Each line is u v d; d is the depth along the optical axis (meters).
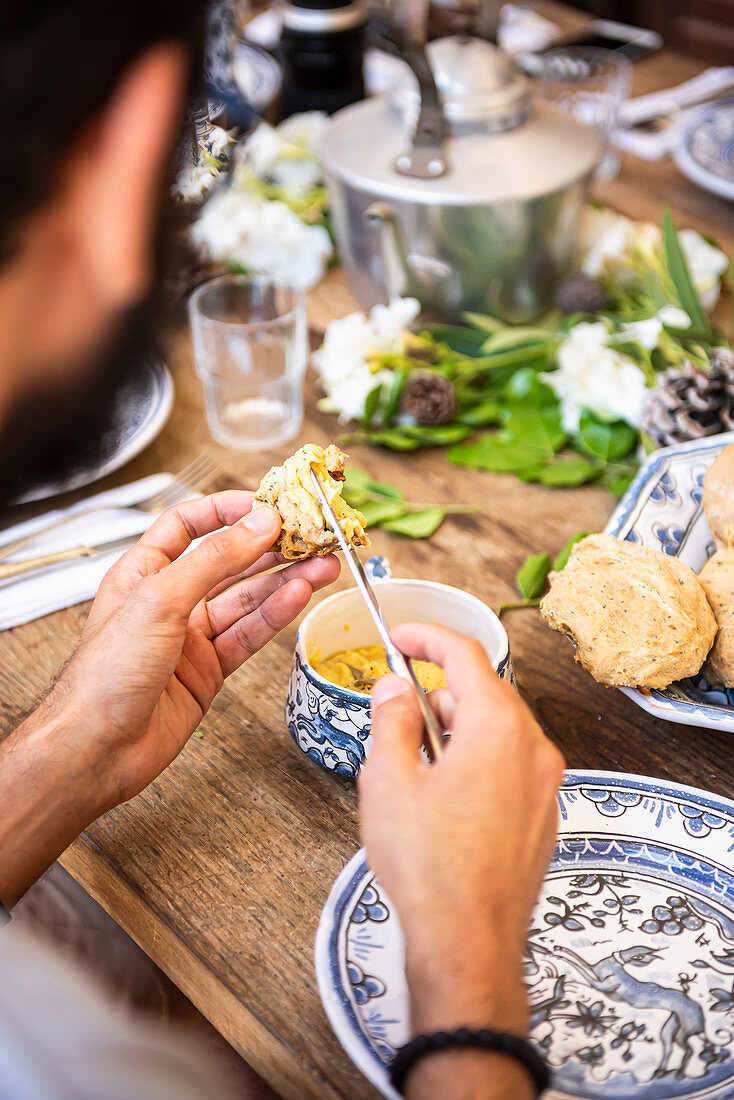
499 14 1.07
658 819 0.70
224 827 0.73
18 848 0.68
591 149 1.07
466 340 1.09
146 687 0.68
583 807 0.71
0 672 0.84
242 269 1.20
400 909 0.57
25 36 0.35
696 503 0.86
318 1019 0.64
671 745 0.77
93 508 0.94
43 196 0.37
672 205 1.30
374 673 0.76
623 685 0.75
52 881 0.74
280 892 0.70
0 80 0.35
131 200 0.39
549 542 0.93
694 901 0.68
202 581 0.69
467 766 0.59
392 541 0.93
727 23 1.99
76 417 0.43
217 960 0.67
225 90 0.82
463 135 1.04
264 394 1.03
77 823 0.69
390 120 1.07
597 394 0.99
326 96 1.37
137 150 0.39
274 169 1.28
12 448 0.43
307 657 0.75
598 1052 0.62
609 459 0.99
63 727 0.68
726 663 0.76
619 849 0.69
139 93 0.38
